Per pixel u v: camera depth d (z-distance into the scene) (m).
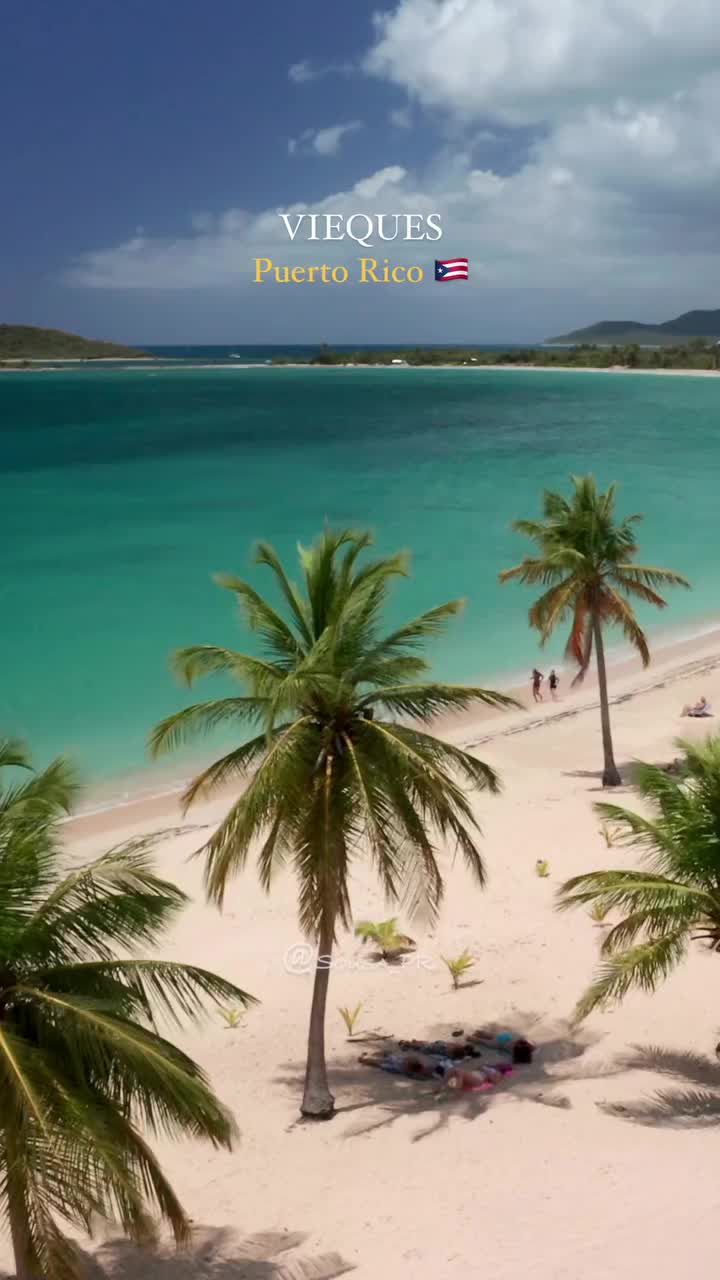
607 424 172.25
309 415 191.75
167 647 51.31
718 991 22.03
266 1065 20.48
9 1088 10.95
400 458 127.56
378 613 18.42
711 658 51.91
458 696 17.59
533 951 24.30
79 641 52.38
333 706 17.08
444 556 71.62
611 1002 21.86
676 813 18.00
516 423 174.75
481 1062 19.86
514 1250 13.48
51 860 13.13
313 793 17.03
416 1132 17.53
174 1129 18.17
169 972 12.95
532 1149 16.53
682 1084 18.42
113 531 79.88
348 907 17.53
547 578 37.41
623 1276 12.29
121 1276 14.16
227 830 16.44
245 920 26.38
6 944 11.97
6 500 93.25
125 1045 11.44
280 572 18.89
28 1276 11.25
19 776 35.84
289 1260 14.13
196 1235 15.10
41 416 187.12
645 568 35.50
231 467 118.56
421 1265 13.49
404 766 16.81
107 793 35.31
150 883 12.97
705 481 107.88
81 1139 10.88
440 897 16.97
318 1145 17.53
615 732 41.03
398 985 23.31
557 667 50.50
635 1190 14.73
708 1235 12.92
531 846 30.05
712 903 17.53
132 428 164.62
